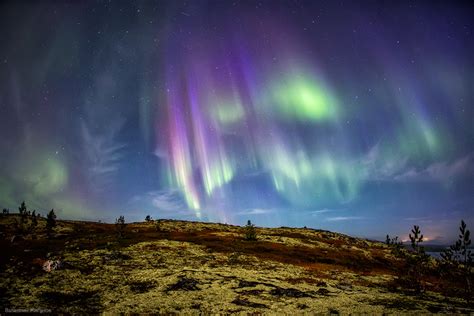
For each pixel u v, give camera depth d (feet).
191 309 65.36
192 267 108.58
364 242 274.57
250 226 213.66
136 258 119.85
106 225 291.58
